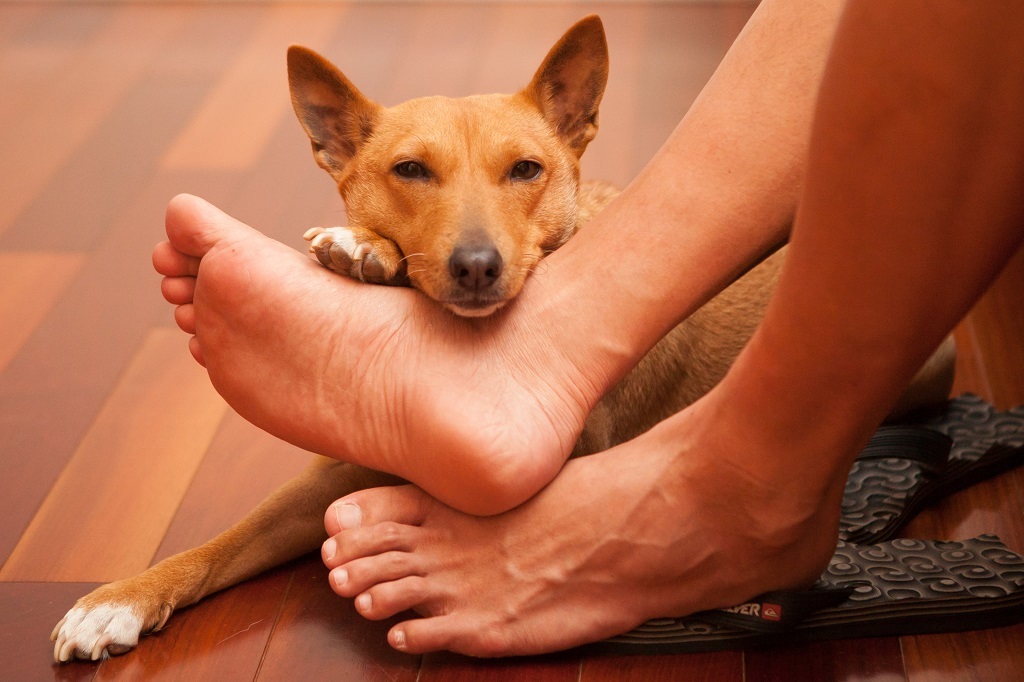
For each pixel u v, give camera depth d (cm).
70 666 97
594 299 97
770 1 97
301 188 158
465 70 192
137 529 110
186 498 112
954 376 116
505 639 95
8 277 143
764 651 96
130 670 97
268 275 94
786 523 91
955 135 78
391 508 97
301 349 95
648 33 209
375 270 99
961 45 77
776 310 86
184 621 101
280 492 105
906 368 85
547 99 111
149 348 131
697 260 96
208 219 95
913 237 81
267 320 94
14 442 119
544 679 95
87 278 142
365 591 95
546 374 95
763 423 89
